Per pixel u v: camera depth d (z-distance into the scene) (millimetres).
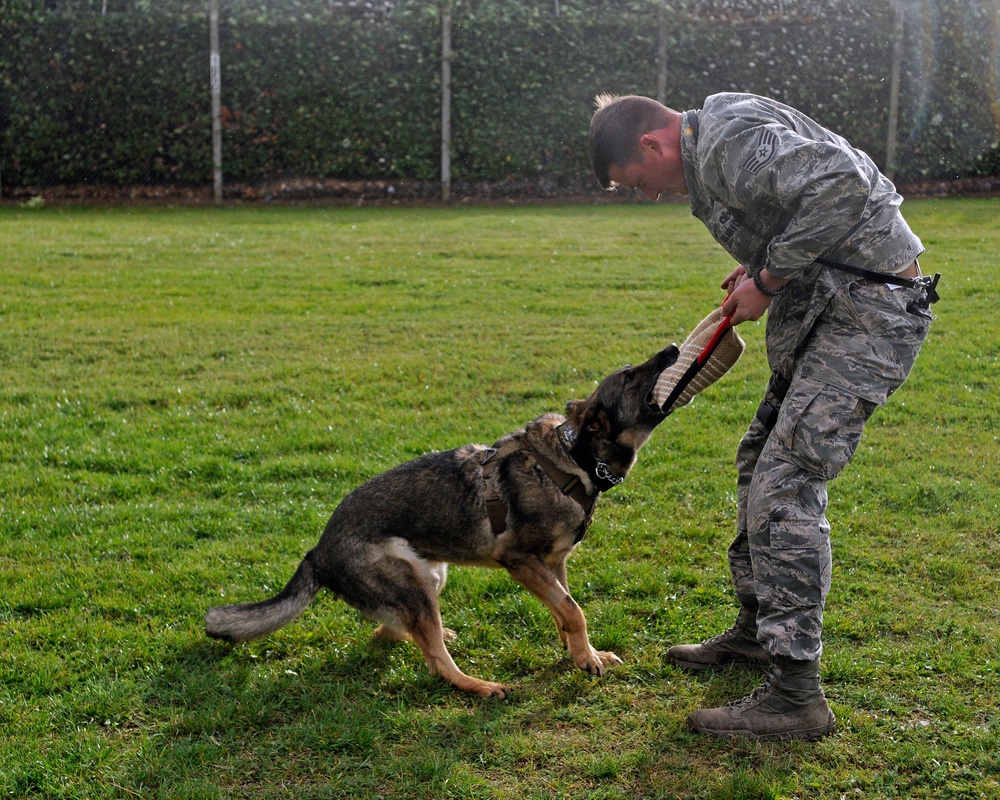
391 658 3705
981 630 3707
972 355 7199
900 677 3432
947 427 5891
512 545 3598
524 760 3064
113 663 3576
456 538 3619
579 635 3564
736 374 6949
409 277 10164
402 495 3637
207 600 4039
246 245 11984
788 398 3064
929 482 5066
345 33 15633
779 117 2994
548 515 3586
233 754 3098
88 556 4414
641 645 3760
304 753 3102
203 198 16312
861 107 16219
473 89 16062
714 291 9406
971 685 3365
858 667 3459
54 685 3428
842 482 5117
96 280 9922
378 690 3490
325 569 3635
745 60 16172
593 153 3301
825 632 3740
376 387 6727
